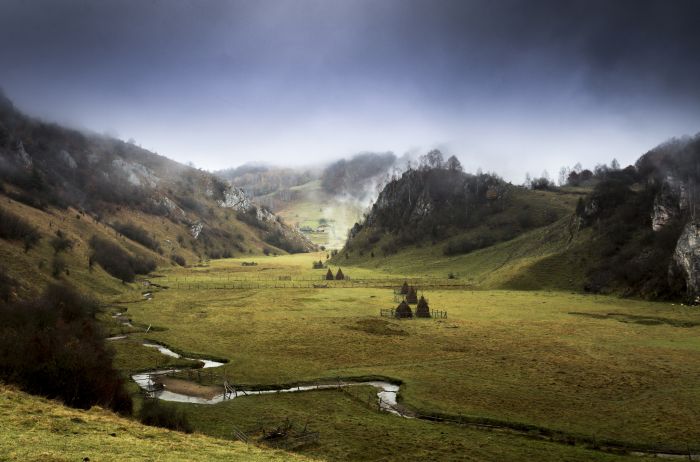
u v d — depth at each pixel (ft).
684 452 131.64
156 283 568.00
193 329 305.12
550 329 305.94
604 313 370.94
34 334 153.28
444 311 378.53
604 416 157.07
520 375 203.62
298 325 317.63
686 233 435.53
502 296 473.26
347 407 168.14
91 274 458.09
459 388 186.29
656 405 166.30
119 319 335.67
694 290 410.52
